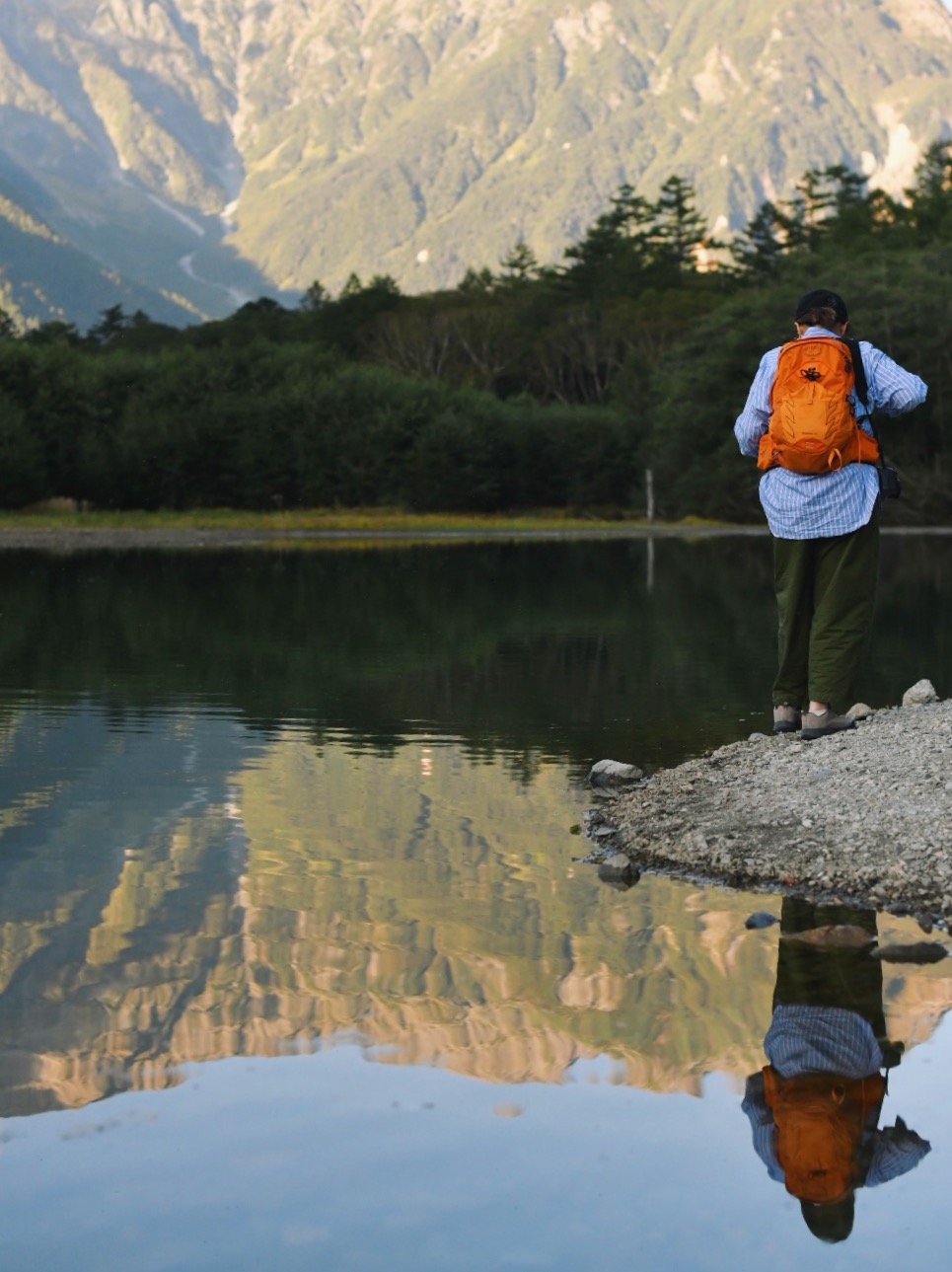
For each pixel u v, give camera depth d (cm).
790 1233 233
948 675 984
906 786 533
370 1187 249
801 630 657
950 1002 344
